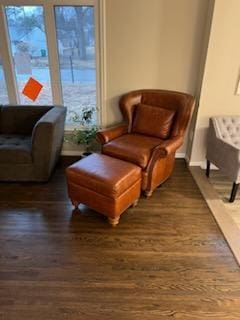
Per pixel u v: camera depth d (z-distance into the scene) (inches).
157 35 113.0
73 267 70.2
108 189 79.5
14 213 91.9
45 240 79.7
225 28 101.8
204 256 74.2
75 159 132.8
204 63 109.3
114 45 115.0
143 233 82.9
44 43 118.9
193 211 93.9
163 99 112.6
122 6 108.0
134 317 57.5
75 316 57.7
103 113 128.3
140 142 103.4
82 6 111.6
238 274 68.7
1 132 123.0
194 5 107.2
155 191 106.0
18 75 126.0
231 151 96.7
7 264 71.0
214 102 114.7
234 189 98.1
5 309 59.3
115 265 70.9
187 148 133.0
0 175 108.0
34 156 103.7
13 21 115.0
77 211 93.1
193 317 57.6
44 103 131.4
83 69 124.3
